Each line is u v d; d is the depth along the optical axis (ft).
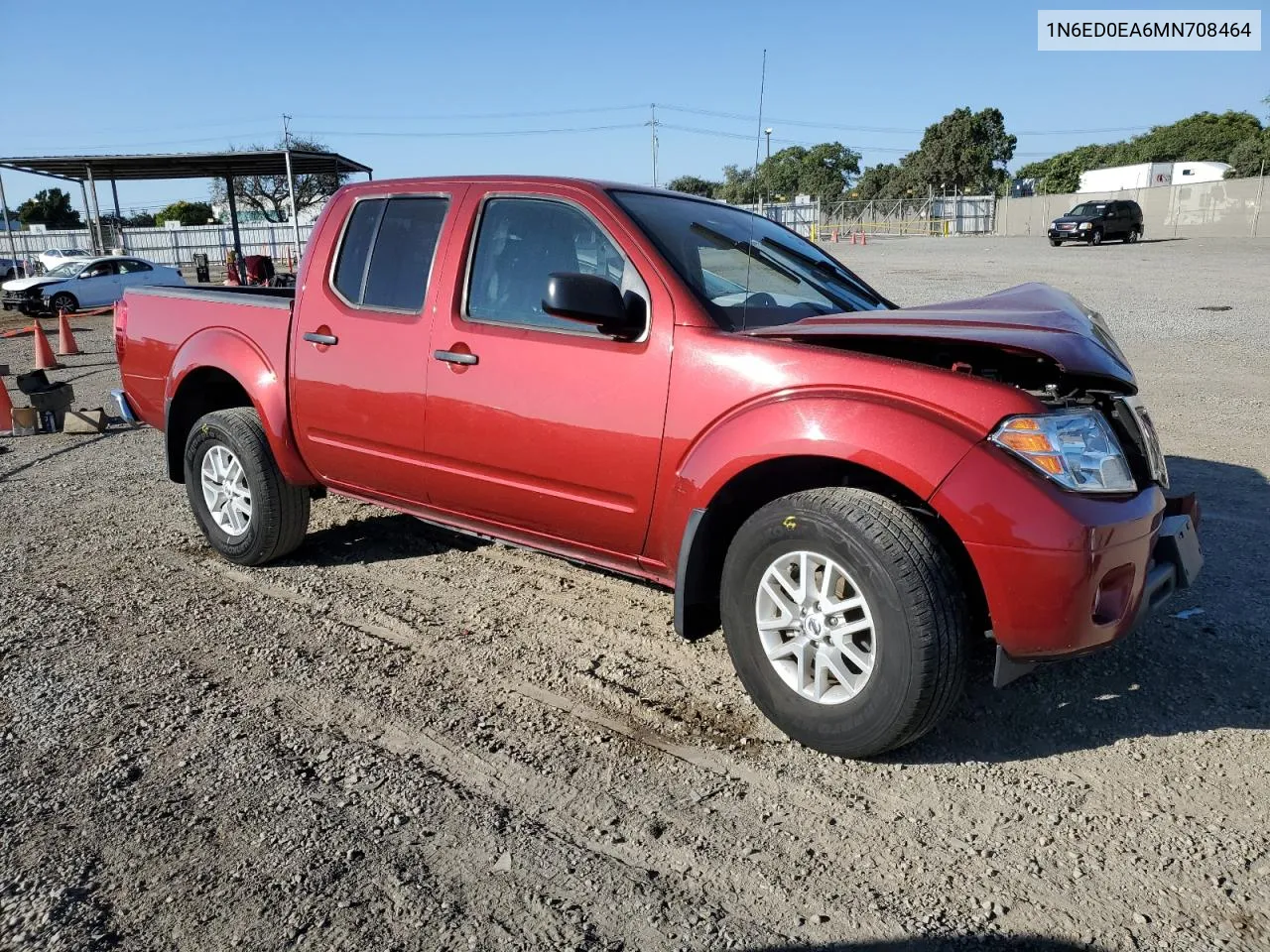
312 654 12.98
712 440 10.53
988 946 7.61
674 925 7.87
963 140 235.20
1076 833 9.02
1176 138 269.03
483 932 7.78
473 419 12.64
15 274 117.19
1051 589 9.04
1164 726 10.85
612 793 9.73
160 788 9.78
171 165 98.37
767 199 19.99
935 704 9.48
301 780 9.94
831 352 10.11
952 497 9.18
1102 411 10.45
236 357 15.52
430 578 15.84
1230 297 55.16
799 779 9.96
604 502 11.71
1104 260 89.15
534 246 12.48
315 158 95.09
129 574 16.11
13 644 13.29
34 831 9.08
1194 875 8.41
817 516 9.78
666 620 14.10
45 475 23.35
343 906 8.07
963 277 72.23
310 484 15.66
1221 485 19.70
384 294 13.94
